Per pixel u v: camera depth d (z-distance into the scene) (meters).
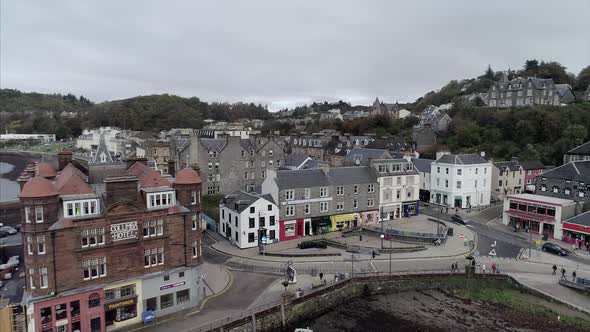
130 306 38.53
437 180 92.81
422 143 130.25
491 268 53.56
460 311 45.25
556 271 53.25
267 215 62.97
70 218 35.34
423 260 56.88
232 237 63.66
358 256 58.34
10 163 196.25
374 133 149.50
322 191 68.50
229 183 92.75
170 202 41.22
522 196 75.38
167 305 40.88
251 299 43.56
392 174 76.56
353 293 48.75
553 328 41.06
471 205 89.31
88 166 47.47
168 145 99.00
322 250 60.47
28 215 33.72
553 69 160.38
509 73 182.62
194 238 42.72
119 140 146.62
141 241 39.00
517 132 112.81
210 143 91.56
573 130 101.31
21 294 44.59
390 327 41.75
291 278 47.69
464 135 122.25
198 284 43.00
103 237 37.00
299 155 97.56
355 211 72.38
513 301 47.06
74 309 35.75
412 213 80.69
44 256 34.12
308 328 41.84
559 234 66.75
